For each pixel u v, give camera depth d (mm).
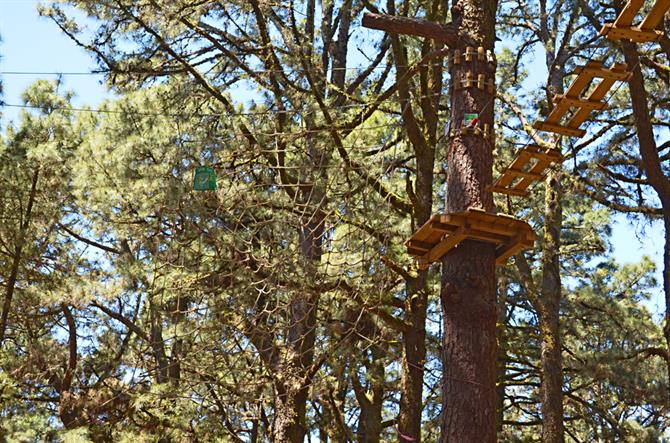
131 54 14125
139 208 12695
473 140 9438
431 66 14008
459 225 8797
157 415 15242
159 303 13789
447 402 8820
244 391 14609
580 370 16438
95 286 14445
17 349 17609
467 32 9812
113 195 12391
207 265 12961
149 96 13383
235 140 12688
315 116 12641
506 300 19781
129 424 15508
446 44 10070
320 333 14695
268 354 14328
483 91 9617
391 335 15828
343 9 14586
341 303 14000
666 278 13578
